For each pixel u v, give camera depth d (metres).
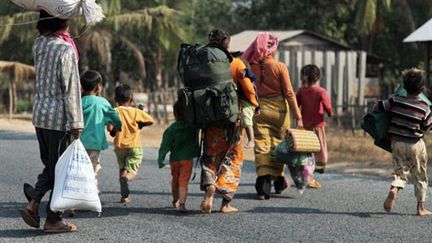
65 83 7.87
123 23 36.50
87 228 8.51
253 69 10.98
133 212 9.59
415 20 39.84
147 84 43.12
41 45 8.02
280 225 8.71
